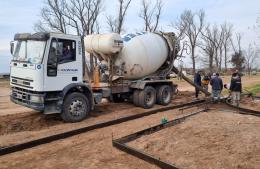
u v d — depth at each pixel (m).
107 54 13.24
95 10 37.03
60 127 10.16
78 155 7.14
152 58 14.23
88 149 7.57
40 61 9.93
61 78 10.46
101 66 13.66
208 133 7.88
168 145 7.33
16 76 10.89
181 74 16.50
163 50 14.90
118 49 13.07
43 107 10.04
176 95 18.47
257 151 6.52
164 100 14.55
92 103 11.59
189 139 7.58
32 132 9.58
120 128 9.80
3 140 8.66
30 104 10.31
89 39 13.46
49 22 36.09
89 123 10.75
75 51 10.84
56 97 10.48
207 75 19.06
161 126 9.03
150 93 13.88
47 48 10.00
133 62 13.63
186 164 6.19
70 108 10.80
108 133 9.14
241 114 10.77
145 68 14.09
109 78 13.24
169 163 6.14
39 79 9.89
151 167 6.22
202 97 17.73
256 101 15.59
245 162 6.04
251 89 22.22
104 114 12.38
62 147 7.82
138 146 7.50
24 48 10.62
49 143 8.21
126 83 13.84
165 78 15.43
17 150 7.59
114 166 6.34
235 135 7.58
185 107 13.75
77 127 10.05
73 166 6.43
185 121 9.64
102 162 6.61
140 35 14.38
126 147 7.16
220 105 14.31
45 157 7.07
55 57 10.22
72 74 10.80
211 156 6.46
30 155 7.25
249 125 8.61
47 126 10.34
